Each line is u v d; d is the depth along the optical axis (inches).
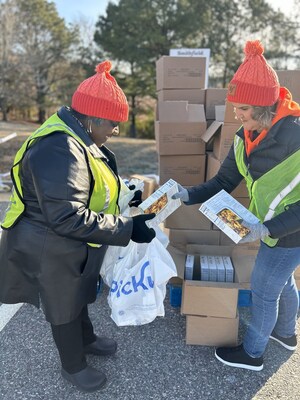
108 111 65.7
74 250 68.2
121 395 83.6
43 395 83.3
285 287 89.4
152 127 749.3
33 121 856.3
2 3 562.3
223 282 96.6
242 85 67.4
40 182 59.8
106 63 67.9
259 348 88.4
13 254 69.3
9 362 92.9
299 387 85.8
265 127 69.6
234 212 72.0
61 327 75.9
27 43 632.4
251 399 82.8
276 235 70.1
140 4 587.2
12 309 114.7
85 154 63.8
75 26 751.1
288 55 608.7
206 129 121.6
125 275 80.7
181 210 114.8
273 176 71.3
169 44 599.2
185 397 83.4
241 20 617.3
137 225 67.9
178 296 114.4
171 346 99.3
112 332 104.9
